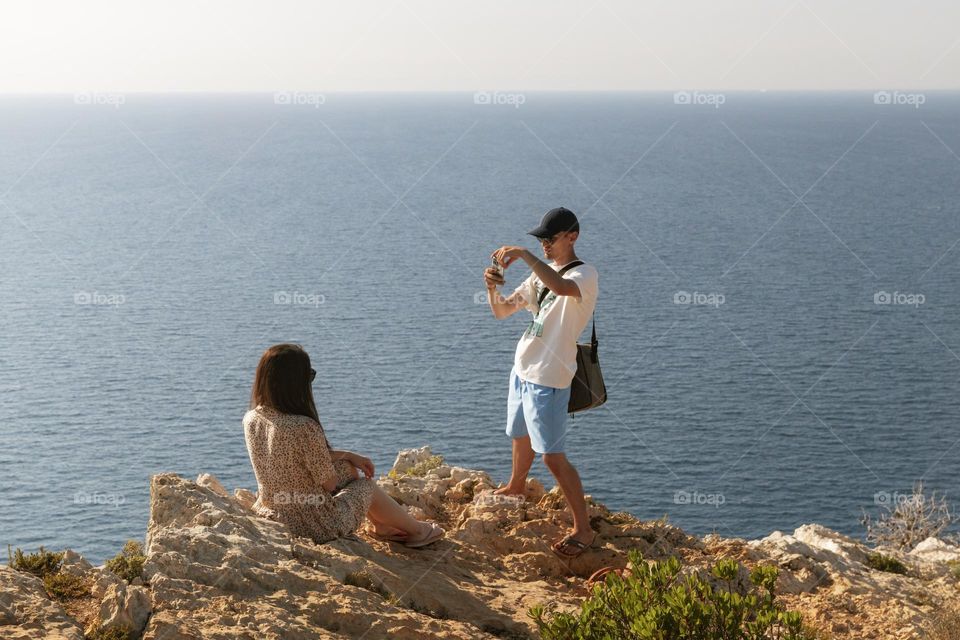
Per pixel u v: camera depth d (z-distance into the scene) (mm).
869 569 9195
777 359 97562
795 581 7992
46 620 4703
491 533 7652
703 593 4969
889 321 114875
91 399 88062
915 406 83062
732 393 85500
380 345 100312
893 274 142875
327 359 95062
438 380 86125
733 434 74562
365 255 158625
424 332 105688
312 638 4902
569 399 7379
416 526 7062
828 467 68125
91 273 150875
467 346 99312
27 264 158500
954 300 126250
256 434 6504
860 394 86312
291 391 6531
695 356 97625
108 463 72062
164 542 5543
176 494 6352
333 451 6812
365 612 5289
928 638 6875
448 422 73812
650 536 8016
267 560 5672
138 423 80812
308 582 5527
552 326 7281
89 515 62219
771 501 62281
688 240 170125
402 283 134750
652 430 74875
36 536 59156
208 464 71375
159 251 168500
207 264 155375
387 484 8641
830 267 147500
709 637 4691
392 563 6477
